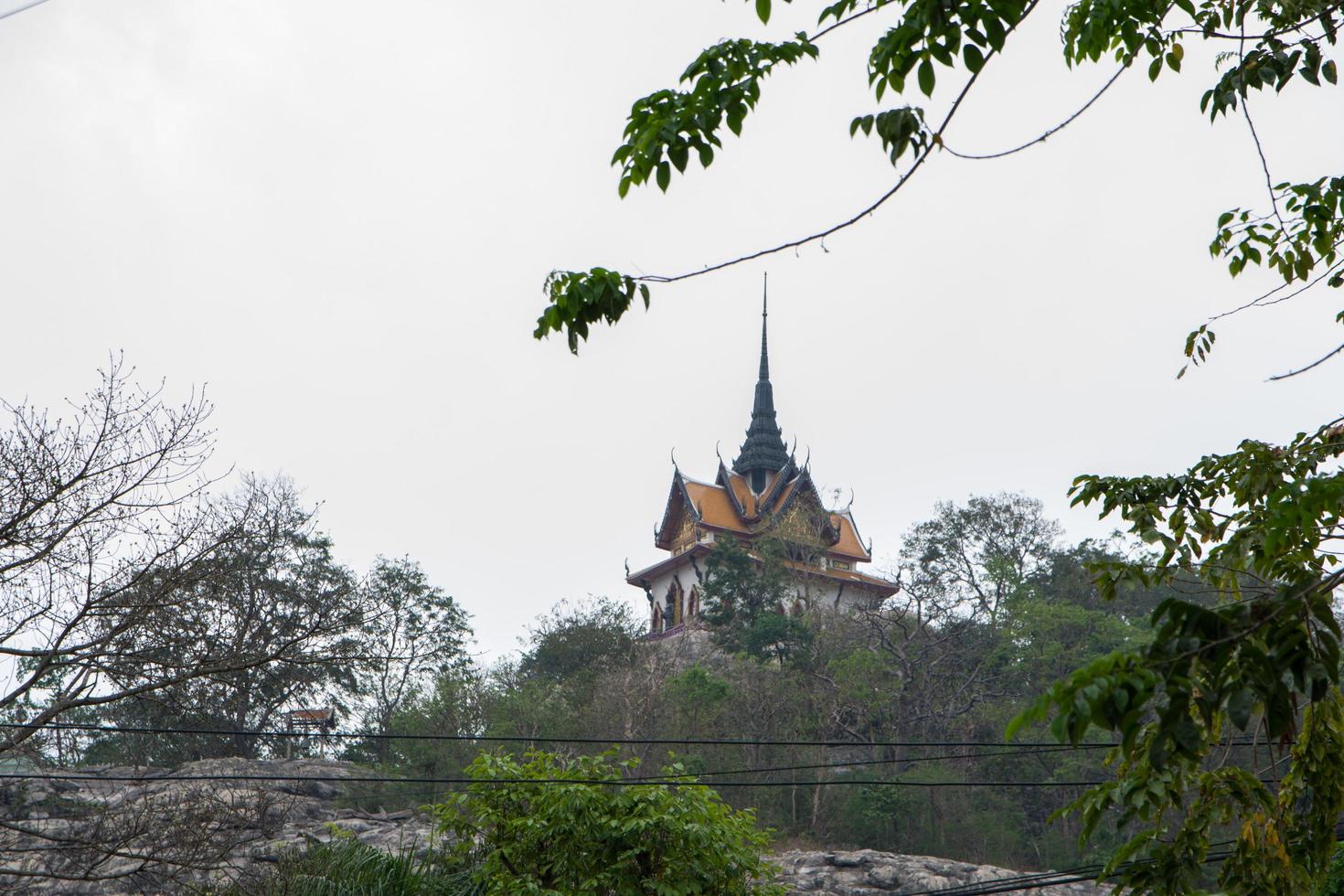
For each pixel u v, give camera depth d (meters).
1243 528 8.92
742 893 20.86
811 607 80.12
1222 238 9.52
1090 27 7.92
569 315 7.11
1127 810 6.85
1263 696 4.79
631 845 20.44
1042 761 60.44
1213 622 4.82
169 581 19.36
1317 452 8.87
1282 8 8.02
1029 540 86.19
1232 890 6.86
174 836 19.47
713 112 6.64
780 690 64.69
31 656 18.73
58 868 20.84
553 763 22.28
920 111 6.35
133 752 25.70
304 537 30.62
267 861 25.62
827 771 60.72
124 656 19.00
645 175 6.81
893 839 54.75
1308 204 8.91
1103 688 4.60
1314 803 7.20
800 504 93.81
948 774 57.34
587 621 78.44
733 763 59.06
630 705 59.72
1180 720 4.62
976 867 36.69
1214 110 8.16
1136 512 9.59
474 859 24.03
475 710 55.16
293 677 22.58
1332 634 4.91
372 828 33.97
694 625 84.69
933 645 70.00
